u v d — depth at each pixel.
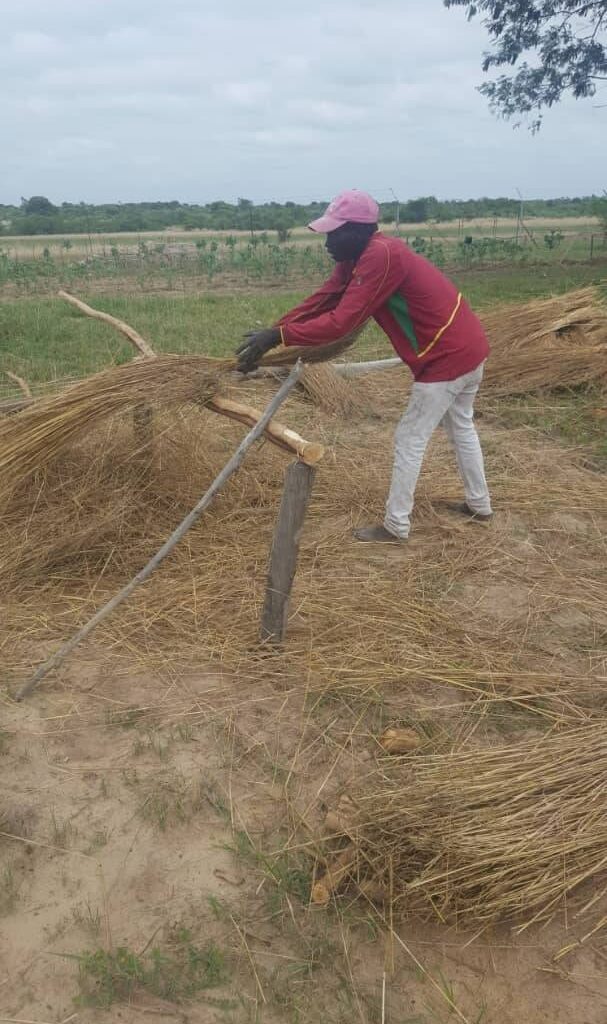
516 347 7.45
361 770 2.65
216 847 2.36
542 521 4.55
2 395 5.91
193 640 3.31
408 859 2.19
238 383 5.81
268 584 3.14
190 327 9.47
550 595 3.77
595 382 6.89
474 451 4.27
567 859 2.16
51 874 2.26
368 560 4.03
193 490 4.41
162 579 3.74
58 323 9.66
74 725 2.81
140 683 3.04
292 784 2.60
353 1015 1.94
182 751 2.71
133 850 2.34
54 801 2.49
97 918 2.13
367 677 3.10
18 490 3.86
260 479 4.75
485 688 3.09
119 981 1.98
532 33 20.50
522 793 2.30
